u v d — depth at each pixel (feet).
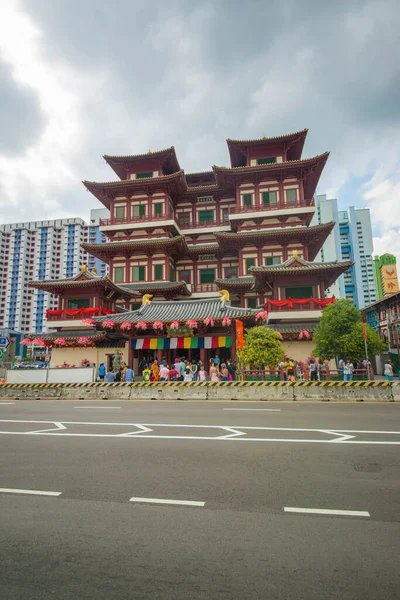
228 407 62.90
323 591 13.14
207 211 196.54
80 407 65.26
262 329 94.32
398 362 146.72
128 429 42.60
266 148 179.93
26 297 558.15
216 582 13.71
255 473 26.09
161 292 167.94
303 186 184.03
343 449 32.50
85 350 141.59
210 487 23.45
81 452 32.30
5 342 81.51
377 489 22.94
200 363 103.71
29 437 38.73
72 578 14.08
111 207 188.44
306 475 25.61
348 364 95.66
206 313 112.16
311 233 156.04
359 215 484.74
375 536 17.10
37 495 22.44
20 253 566.77
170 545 16.42
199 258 187.21
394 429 41.52
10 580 13.99
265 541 16.69
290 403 68.69
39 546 16.48
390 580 13.79
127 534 17.46
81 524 18.56
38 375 96.27
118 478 25.36
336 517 19.11
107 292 158.20
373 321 204.13
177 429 42.24
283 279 135.23
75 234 583.58
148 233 182.39
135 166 192.24
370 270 467.52
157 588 13.41
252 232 158.92
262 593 13.04
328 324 101.81
